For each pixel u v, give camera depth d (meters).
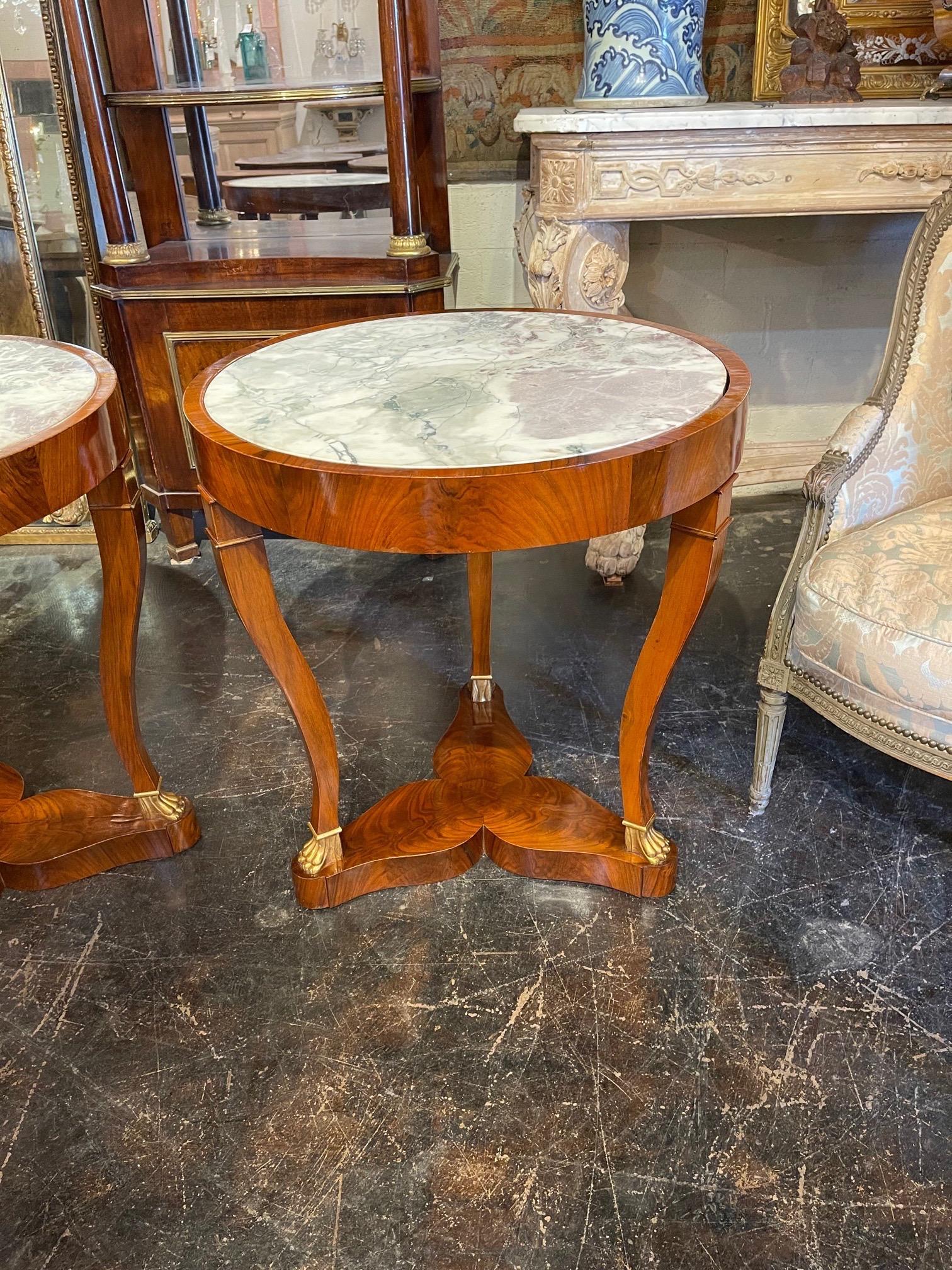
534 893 1.59
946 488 1.68
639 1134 1.22
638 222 2.69
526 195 2.36
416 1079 1.29
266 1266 1.09
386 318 1.74
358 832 1.64
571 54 2.50
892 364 1.62
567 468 1.08
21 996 1.43
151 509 2.91
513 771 1.78
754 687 2.10
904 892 1.57
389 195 2.51
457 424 1.21
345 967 1.46
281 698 2.09
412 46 2.31
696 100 2.22
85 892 1.62
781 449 3.02
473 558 1.82
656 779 1.83
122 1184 1.18
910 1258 1.08
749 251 2.75
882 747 1.45
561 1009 1.38
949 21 2.16
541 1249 1.10
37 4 2.32
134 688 1.59
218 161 2.51
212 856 1.68
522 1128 1.23
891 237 2.74
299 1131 1.23
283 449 1.15
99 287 2.33
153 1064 1.32
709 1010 1.38
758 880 1.60
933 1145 1.20
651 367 1.41
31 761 1.92
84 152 2.50
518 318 1.71
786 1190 1.15
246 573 1.33
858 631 1.42
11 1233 1.12
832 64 2.24
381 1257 1.09
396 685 2.13
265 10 2.22
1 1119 1.26
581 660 2.20
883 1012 1.37
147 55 2.32
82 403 1.34
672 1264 1.08
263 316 2.31
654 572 2.59
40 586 2.58
